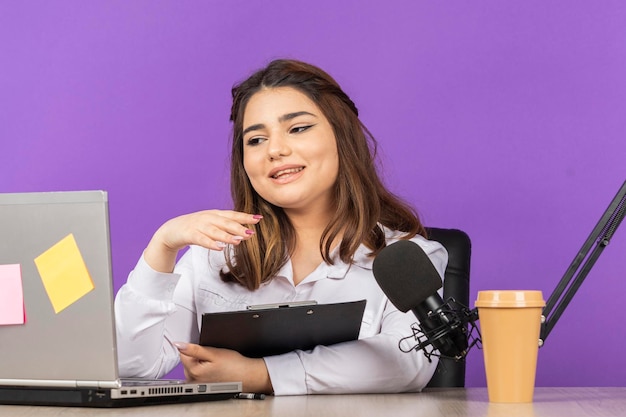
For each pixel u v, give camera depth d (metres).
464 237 2.46
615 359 3.45
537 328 1.57
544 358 3.48
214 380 1.85
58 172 3.75
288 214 2.36
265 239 2.34
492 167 3.54
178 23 3.73
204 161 3.71
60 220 1.50
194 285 2.39
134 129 3.73
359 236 2.31
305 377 1.86
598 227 1.62
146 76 3.73
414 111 3.59
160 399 1.61
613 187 3.48
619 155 3.48
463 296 2.39
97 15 3.75
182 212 3.71
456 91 3.57
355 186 2.32
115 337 1.51
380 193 2.43
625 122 3.48
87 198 1.49
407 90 3.59
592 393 1.75
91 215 1.49
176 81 3.72
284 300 2.34
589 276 3.46
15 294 1.53
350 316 1.88
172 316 2.35
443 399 1.69
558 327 3.48
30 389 1.57
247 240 2.32
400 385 1.89
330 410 1.51
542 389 1.84
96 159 3.74
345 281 2.31
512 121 3.54
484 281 3.52
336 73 3.63
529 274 3.51
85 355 1.51
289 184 2.25
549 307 1.64
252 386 1.86
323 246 2.31
